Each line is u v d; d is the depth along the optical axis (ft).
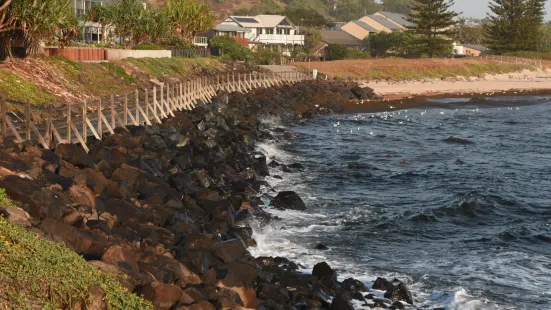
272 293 59.11
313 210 98.07
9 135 93.50
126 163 91.30
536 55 480.64
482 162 144.77
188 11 317.22
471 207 101.24
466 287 68.64
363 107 261.03
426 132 194.49
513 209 103.76
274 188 111.24
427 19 443.32
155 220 72.69
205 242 65.51
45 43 182.80
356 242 83.66
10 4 151.74
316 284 63.21
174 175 94.79
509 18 502.38
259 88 249.34
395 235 87.76
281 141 163.63
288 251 78.07
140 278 51.83
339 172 127.44
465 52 581.12
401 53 497.46
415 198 108.27
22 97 139.85
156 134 119.14
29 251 48.39
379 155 150.10
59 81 163.84
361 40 532.32
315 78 313.12
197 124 147.64
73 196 70.90
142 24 257.34
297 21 554.46
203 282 56.90
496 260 78.43
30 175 72.23
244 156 125.18
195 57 296.71
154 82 211.41
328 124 206.08
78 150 88.48
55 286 45.27
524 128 208.95
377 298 63.62
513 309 63.31
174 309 48.83
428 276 71.67
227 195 93.25
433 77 386.73
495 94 328.70
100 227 62.54
